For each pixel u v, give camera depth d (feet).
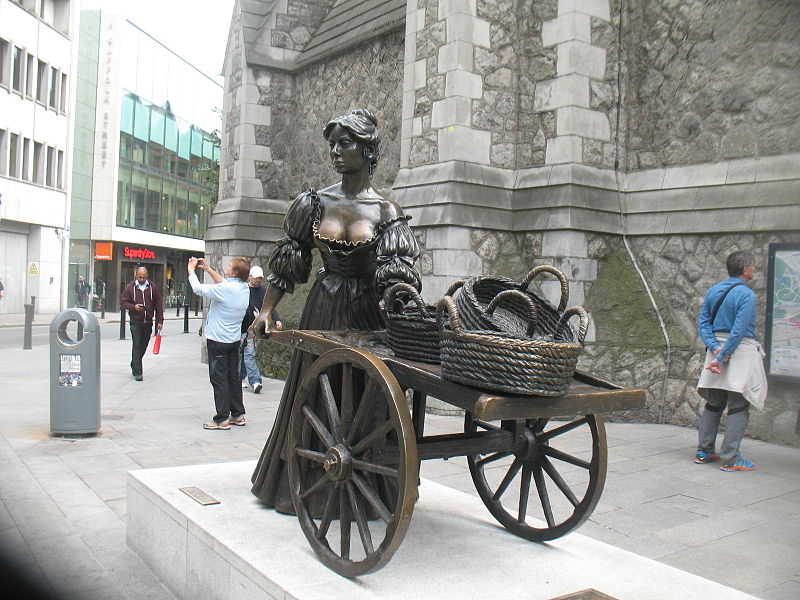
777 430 20.16
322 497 9.78
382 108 32.65
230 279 21.15
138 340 31.24
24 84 87.40
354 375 9.80
